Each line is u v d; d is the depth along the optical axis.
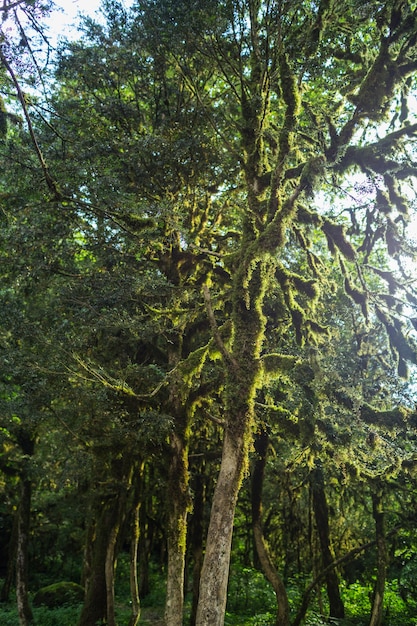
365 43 15.03
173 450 14.78
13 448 19.88
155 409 15.69
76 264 15.40
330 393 12.86
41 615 21.98
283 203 13.09
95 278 14.12
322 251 20.03
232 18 13.72
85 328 14.14
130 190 14.66
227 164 15.51
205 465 19.53
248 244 13.40
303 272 18.88
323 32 13.82
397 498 18.84
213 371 15.96
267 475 21.27
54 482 18.09
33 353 14.56
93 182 12.87
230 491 11.50
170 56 14.99
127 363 15.67
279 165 13.39
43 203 13.57
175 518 14.20
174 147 14.39
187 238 13.79
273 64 13.91
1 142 13.70
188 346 16.84
